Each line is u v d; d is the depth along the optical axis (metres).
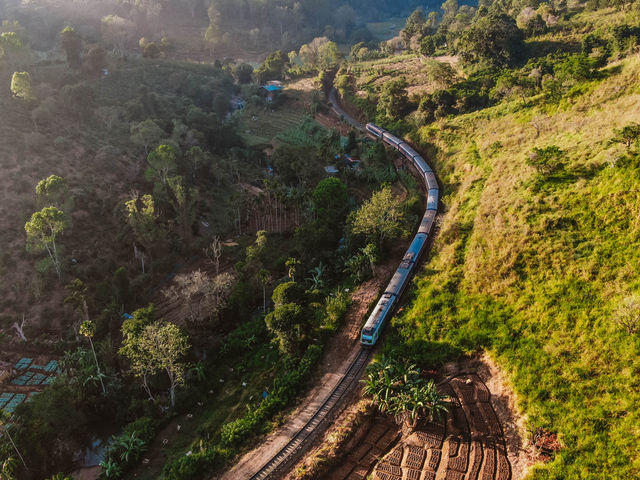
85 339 61.41
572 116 78.56
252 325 62.66
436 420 42.09
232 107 159.75
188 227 84.12
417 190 88.12
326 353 53.00
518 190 64.50
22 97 97.44
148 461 45.62
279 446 42.06
